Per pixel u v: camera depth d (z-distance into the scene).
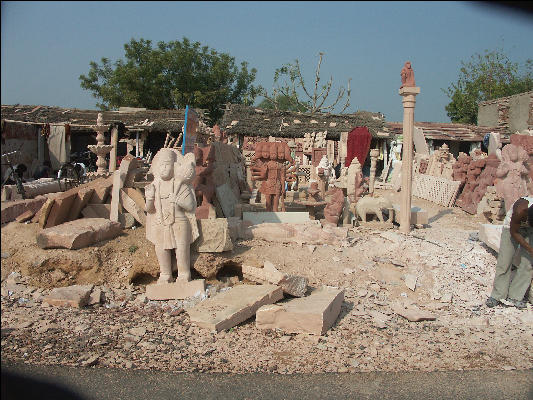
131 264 7.32
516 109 21.08
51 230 7.23
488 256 8.91
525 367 5.01
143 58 32.44
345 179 14.55
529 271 7.01
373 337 5.73
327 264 7.95
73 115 25.81
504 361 5.18
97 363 4.84
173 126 24.59
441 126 26.31
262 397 4.22
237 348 5.27
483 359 5.22
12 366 4.69
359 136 24.02
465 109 26.84
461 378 4.70
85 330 5.65
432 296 7.36
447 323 6.40
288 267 7.66
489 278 8.14
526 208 6.74
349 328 5.98
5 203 8.91
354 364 4.95
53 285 6.93
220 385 4.43
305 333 5.71
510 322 6.48
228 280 7.36
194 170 7.03
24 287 6.76
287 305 6.12
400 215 10.34
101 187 8.55
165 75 32.47
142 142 25.20
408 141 9.96
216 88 34.12
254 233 8.50
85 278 7.03
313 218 10.52
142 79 32.22
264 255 7.84
